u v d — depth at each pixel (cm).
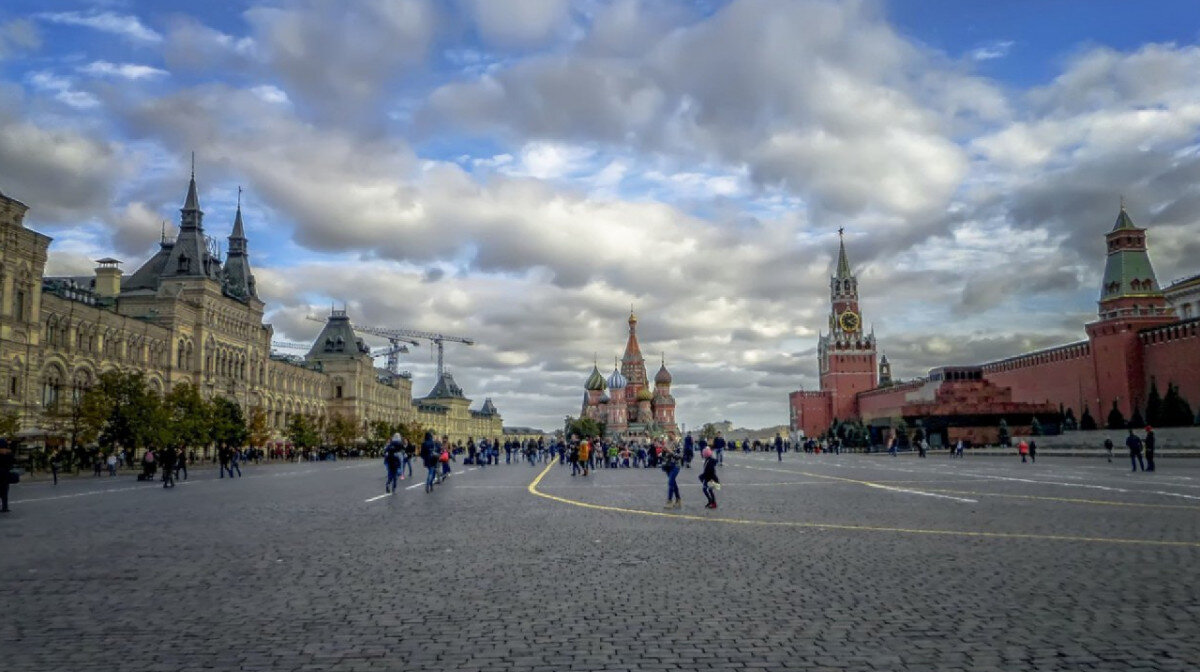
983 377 14450
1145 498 2756
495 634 980
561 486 4178
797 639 946
